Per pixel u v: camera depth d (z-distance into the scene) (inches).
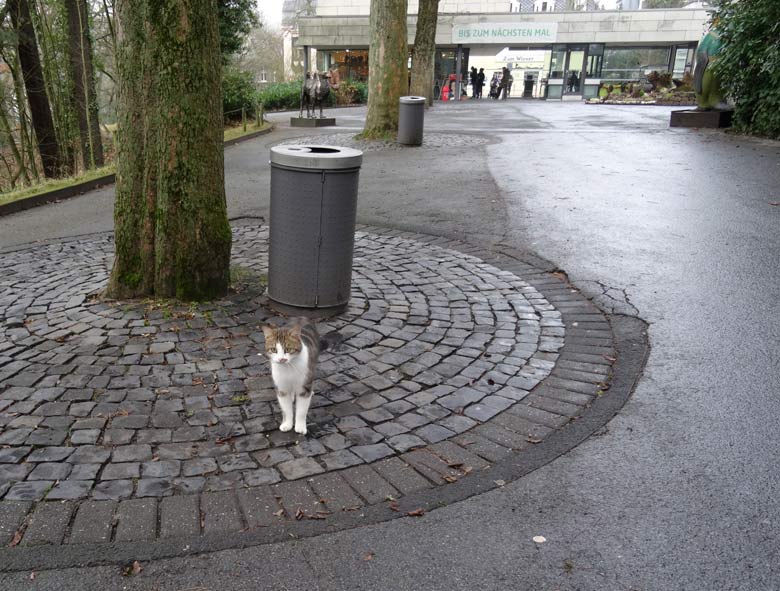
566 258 285.0
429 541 117.2
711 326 211.0
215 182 225.1
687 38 1558.8
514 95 1932.8
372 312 227.0
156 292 231.3
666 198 387.5
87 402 161.9
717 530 118.8
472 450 145.8
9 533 116.3
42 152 813.2
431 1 1221.7
